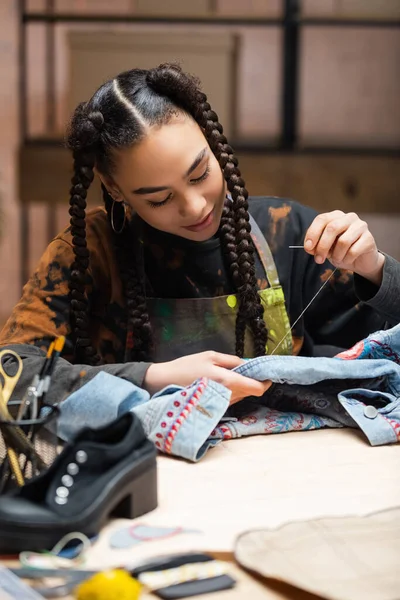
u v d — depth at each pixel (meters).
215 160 1.47
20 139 3.57
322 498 1.08
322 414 1.36
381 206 3.18
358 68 3.68
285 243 1.67
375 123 3.72
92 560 0.93
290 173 3.14
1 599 0.84
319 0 3.49
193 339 1.58
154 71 1.46
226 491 1.11
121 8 3.49
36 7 3.52
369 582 0.86
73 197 1.52
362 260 1.48
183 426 1.22
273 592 0.87
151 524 1.01
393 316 1.51
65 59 3.59
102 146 1.45
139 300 1.58
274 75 3.66
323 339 1.71
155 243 1.59
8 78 3.54
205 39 3.07
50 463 1.09
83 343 1.53
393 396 1.37
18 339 1.50
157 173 1.39
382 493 1.10
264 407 1.37
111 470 1.00
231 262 1.58
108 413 1.26
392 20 3.39
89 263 1.59
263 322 1.56
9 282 3.74
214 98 3.13
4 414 1.06
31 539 0.94
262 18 3.35
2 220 3.60
